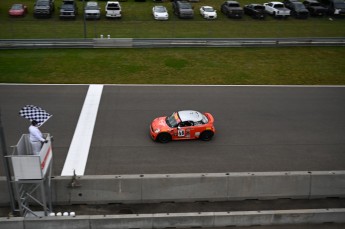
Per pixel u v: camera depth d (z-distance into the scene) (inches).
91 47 1248.8
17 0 1777.8
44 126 778.8
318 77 1106.7
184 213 531.2
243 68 1149.1
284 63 1197.7
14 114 824.9
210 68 1138.7
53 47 1233.4
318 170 669.9
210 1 1898.4
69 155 684.1
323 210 546.9
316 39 1334.9
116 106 881.5
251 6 1664.6
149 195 580.1
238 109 888.3
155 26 1489.9
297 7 1697.8
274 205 589.3
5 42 1205.1
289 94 983.6
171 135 729.0
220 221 533.3
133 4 1784.0
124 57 1192.2
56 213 554.9
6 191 564.7
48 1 1563.7
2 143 500.1
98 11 1534.2
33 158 475.5
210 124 742.5
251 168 666.8
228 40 1296.8
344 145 754.8
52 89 960.9
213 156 697.6
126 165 661.3
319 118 862.5
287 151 725.3
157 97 936.9
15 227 506.3
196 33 1423.5
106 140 737.6
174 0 1750.7
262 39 1305.4
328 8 1748.3
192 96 949.8
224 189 587.8
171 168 657.0
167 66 1139.9
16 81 999.6
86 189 570.6
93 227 516.7
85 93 944.9
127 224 521.7
